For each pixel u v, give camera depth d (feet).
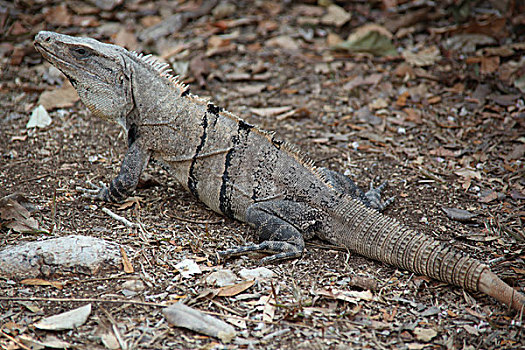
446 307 23.30
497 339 21.48
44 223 27.71
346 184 29.81
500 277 24.88
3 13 51.31
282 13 55.98
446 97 42.80
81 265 24.06
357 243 26.11
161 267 25.05
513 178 33.47
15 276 23.57
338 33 52.54
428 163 35.60
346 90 44.57
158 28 52.21
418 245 24.53
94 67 28.25
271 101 43.34
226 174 28.09
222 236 27.81
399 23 51.96
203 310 22.65
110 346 20.47
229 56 49.44
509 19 50.06
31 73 45.32
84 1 55.31
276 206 27.17
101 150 36.19
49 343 20.48
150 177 32.37
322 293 23.54
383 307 23.24
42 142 36.70
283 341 21.09
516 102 41.04
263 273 24.84
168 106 28.76
